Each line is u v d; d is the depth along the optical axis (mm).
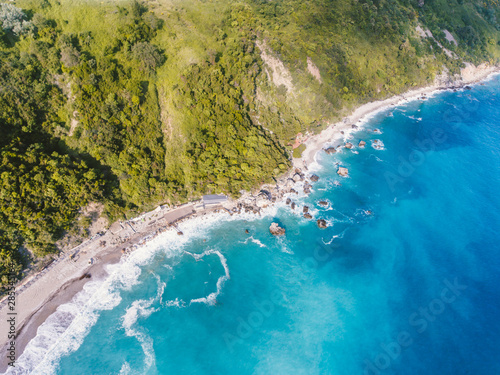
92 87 76062
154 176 79500
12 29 74562
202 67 88062
